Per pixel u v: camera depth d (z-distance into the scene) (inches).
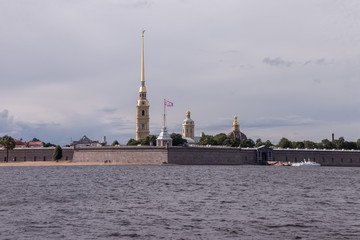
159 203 2817.4
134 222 2148.1
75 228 2009.1
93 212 2437.3
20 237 1840.6
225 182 4648.1
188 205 2723.9
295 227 2043.6
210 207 2637.8
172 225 2079.2
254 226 2062.0
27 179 5118.1
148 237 1846.7
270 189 3860.7
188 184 4350.4
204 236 1863.9
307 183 4640.8
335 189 3934.5
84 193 3449.8
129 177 5433.1
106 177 5438.0
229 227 2037.4
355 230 1988.2
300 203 2851.9
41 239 1809.8
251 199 3053.6
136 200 2977.4
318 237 1855.3
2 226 2048.5
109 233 1914.4
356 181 5054.1
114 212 2437.3
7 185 4242.1
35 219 2222.0
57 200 2977.4
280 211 2492.6
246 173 6565.0
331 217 2304.4
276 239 1819.6
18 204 2765.7
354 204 2822.3
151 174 6072.8
